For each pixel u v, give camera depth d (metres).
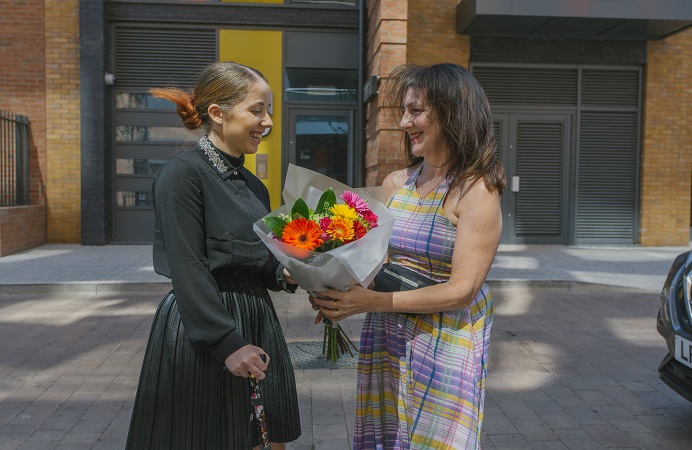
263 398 2.20
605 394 4.36
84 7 10.64
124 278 7.89
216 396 2.07
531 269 9.06
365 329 2.15
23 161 10.82
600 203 11.82
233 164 2.17
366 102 10.78
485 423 3.85
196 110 2.17
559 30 11.02
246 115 2.12
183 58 11.05
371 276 1.87
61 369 4.77
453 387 1.95
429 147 2.02
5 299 7.21
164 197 1.99
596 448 3.51
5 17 10.83
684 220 11.89
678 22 10.42
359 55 10.85
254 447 2.22
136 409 2.10
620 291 7.98
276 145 11.24
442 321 1.98
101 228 10.95
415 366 1.98
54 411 3.96
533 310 6.96
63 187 11.08
